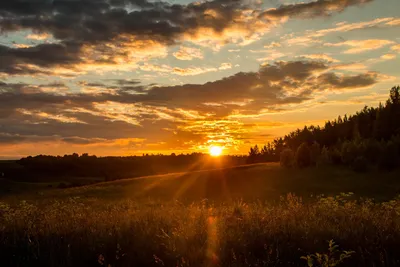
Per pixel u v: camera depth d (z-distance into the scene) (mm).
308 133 145750
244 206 9586
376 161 74500
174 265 5414
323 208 9000
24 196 28938
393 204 8719
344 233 6285
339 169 77000
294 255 5594
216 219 7770
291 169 81312
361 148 79062
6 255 6062
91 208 11062
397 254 5492
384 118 112750
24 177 142125
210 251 5797
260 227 6844
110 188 61500
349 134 132000
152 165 166250
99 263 5645
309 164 81375
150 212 9039
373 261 5250
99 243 6262
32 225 7633
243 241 6098
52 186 100188
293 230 6562
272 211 8617
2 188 83188
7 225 7719
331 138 137500
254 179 73750
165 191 62344
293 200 10031
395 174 67625
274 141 160500
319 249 5680
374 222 7020
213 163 166250
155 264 5543
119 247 5980
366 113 134250
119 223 7574
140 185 68875
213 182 72250
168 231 6887
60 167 157875
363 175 69500
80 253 5996
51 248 6051
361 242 5883
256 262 5352
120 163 171000
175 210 9578
